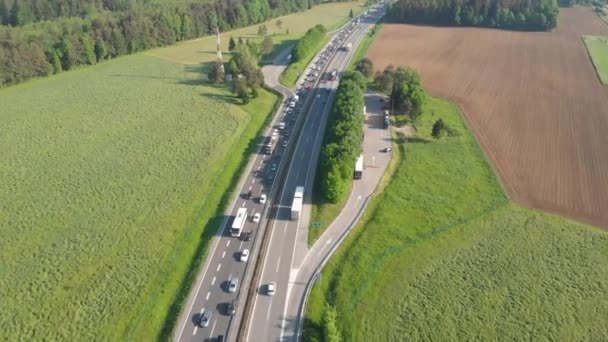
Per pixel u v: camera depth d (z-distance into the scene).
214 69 169.12
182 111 143.50
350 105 124.44
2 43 172.00
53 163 113.38
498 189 101.81
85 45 190.12
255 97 154.50
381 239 86.62
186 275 80.19
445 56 198.88
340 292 75.50
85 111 143.75
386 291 75.62
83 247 85.31
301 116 140.25
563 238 87.31
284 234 88.81
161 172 109.25
